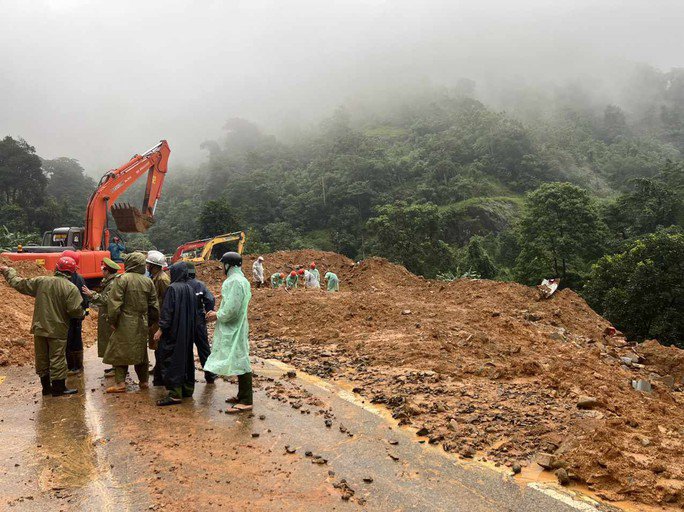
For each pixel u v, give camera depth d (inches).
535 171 4180.6
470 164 4306.1
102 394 250.4
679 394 308.7
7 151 3250.5
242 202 4124.0
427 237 2224.4
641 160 4938.5
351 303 516.4
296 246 3351.4
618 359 379.9
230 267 231.3
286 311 518.3
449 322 426.6
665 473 161.9
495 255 2797.7
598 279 1236.5
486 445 191.9
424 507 145.6
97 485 154.8
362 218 3959.2
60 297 246.5
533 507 145.8
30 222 3093.0
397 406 240.1
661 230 1969.7
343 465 173.9
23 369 303.3
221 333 226.7
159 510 139.9
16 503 143.0
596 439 184.4
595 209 2123.5
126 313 249.6
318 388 273.4
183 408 230.5
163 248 3956.7
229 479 160.6
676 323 1014.4
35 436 194.1
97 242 642.2
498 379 286.4
